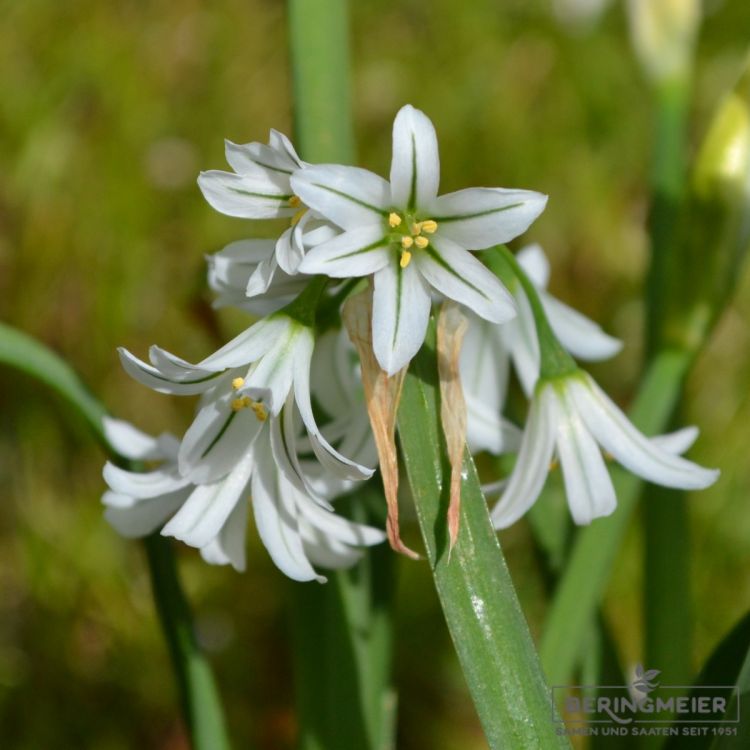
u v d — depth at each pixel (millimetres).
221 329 374
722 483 528
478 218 284
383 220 286
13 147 551
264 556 510
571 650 329
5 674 495
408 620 500
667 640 358
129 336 541
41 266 545
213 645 502
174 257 547
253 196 291
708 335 352
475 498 287
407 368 286
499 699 284
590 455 298
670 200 372
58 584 513
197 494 294
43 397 527
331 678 337
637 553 508
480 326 317
